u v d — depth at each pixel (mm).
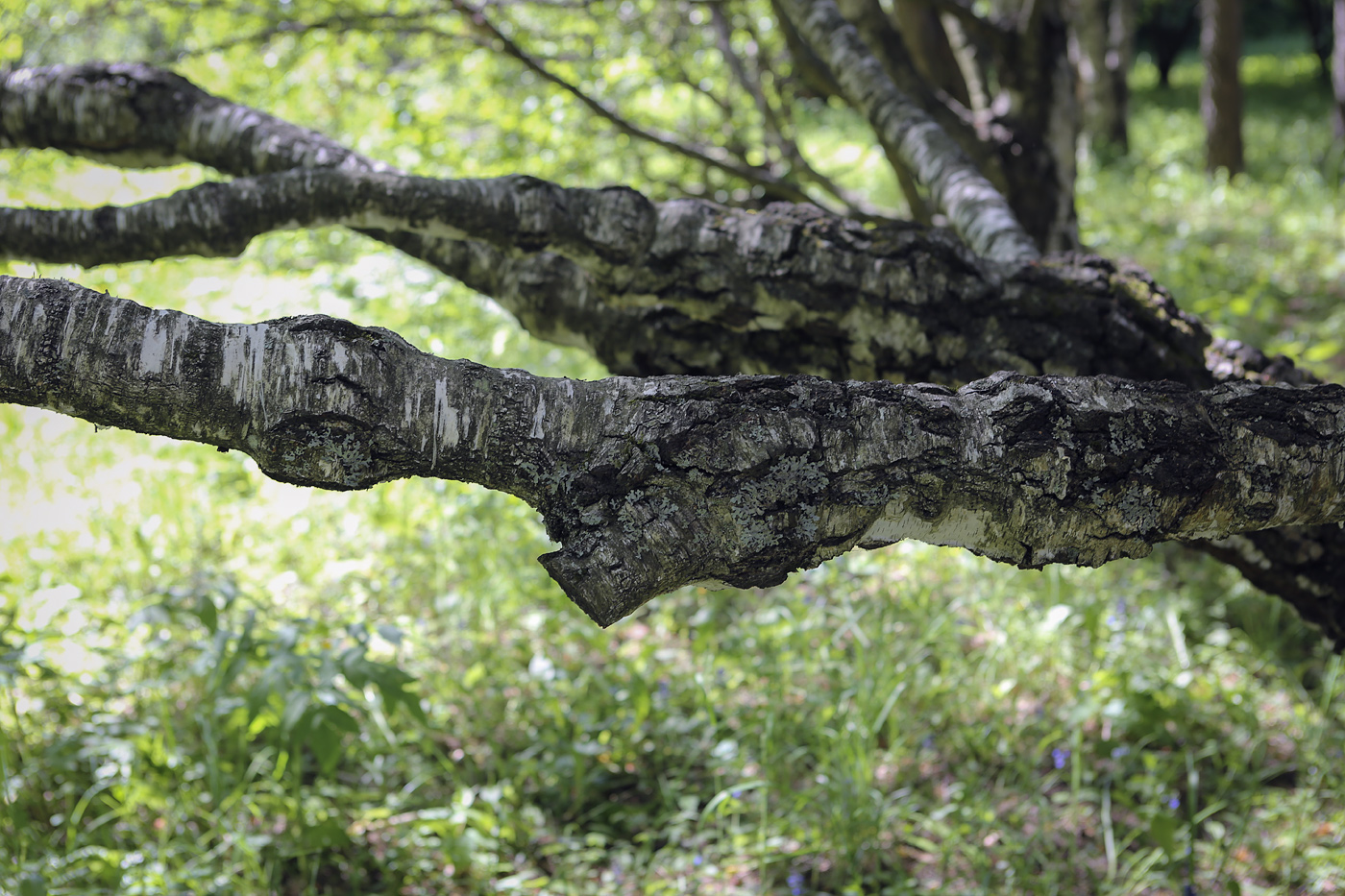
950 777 3363
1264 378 2170
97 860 2744
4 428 5418
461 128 4539
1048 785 3264
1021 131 3756
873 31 3717
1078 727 3156
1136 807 3205
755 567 1234
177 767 3176
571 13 4570
